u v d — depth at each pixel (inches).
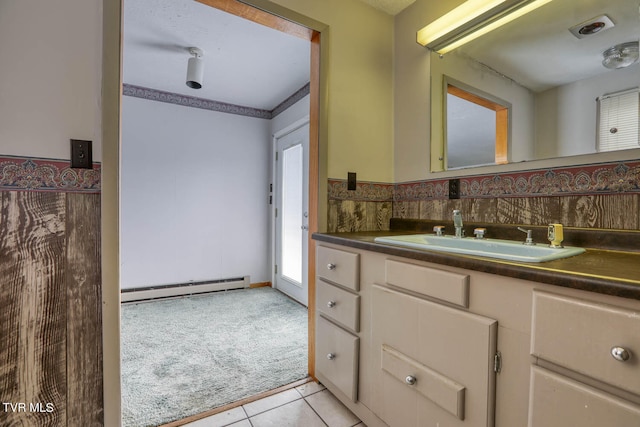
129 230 117.3
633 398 22.1
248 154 140.8
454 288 34.1
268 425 50.1
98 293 43.7
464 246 51.6
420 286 38.4
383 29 74.2
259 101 133.3
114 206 43.6
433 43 65.6
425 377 37.4
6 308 38.8
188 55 93.7
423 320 38.0
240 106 138.7
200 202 130.3
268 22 61.4
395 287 42.8
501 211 54.3
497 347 30.5
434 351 36.5
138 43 87.0
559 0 48.0
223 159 135.1
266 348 79.0
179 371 67.2
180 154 126.2
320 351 60.4
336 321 55.0
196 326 93.8
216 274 133.6
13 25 38.9
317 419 51.6
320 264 59.9
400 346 41.5
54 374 41.1
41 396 40.4
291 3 60.4
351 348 50.6
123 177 115.9
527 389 28.3
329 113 65.1
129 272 117.6
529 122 50.6
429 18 66.9
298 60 96.5
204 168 131.0
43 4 40.4
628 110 40.4
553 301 26.0
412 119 70.9
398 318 41.8
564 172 46.4
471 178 59.1
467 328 32.7
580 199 44.6
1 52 38.3
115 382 44.0
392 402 43.0
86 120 42.8
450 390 34.2
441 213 64.6
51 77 40.8
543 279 26.4
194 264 129.2
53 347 41.1
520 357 28.8
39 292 40.4
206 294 129.0
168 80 112.6
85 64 42.7
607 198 41.9
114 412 43.9
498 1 54.9
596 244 41.4
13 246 39.1
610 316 22.7
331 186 65.5
